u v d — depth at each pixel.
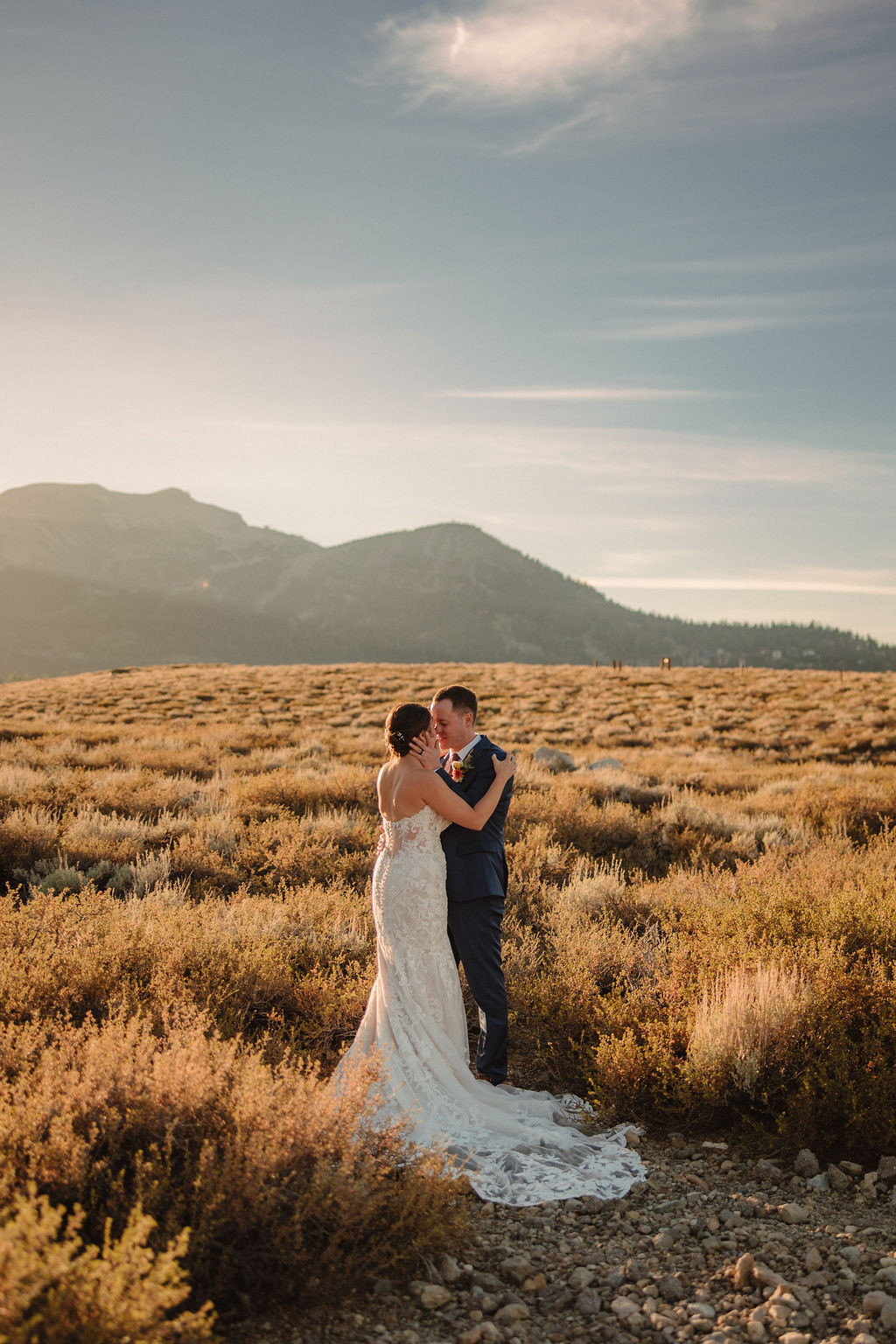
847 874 7.40
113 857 8.38
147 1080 3.09
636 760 19.69
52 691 39.16
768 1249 3.04
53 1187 2.65
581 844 10.18
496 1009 4.50
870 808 12.27
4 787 11.56
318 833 9.33
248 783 12.57
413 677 43.84
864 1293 2.76
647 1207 3.38
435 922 4.14
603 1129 4.10
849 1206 3.35
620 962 5.59
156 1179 2.70
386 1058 3.96
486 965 4.50
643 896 7.20
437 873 4.19
